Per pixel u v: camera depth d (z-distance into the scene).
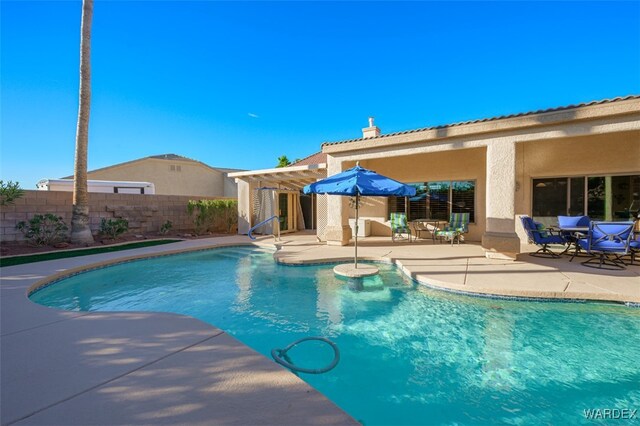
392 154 11.10
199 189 32.53
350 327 5.20
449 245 12.24
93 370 3.10
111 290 7.41
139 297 6.86
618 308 5.65
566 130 8.14
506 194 8.88
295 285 7.67
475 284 6.52
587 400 3.29
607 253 7.84
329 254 10.53
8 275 7.50
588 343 4.50
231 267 9.78
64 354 3.45
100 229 14.23
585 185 11.32
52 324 4.37
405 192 7.41
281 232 17.77
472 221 13.38
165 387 2.80
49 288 7.38
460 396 3.41
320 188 7.84
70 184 16.69
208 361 3.29
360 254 10.31
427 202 14.34
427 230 14.25
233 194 34.31
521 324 5.15
